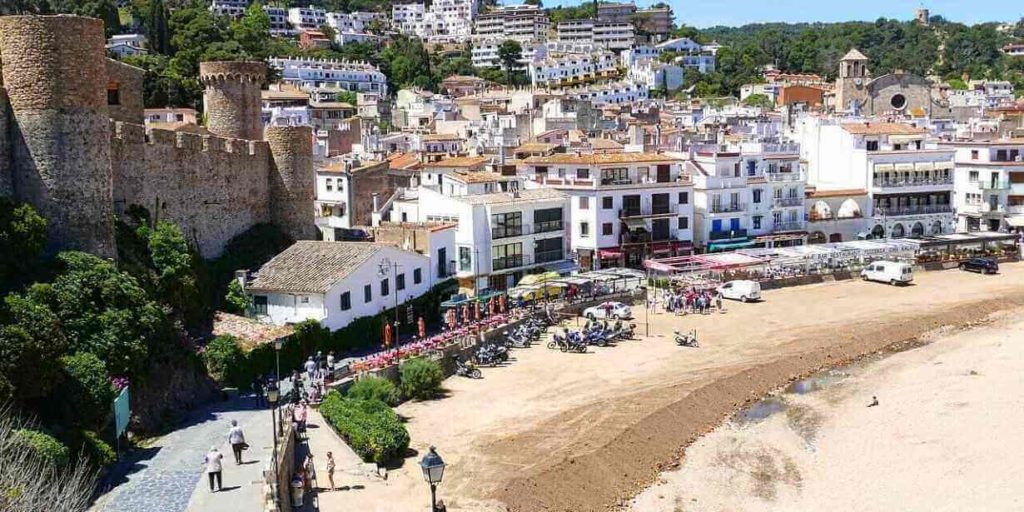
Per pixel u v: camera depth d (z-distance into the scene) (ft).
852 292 329.93
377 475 158.10
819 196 401.70
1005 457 177.88
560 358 241.96
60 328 148.15
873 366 244.83
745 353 249.14
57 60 172.76
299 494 142.82
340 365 211.82
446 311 261.24
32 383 137.18
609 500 161.17
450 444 178.29
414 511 144.77
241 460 146.00
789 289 335.26
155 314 174.81
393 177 371.97
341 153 514.68
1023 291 329.52
